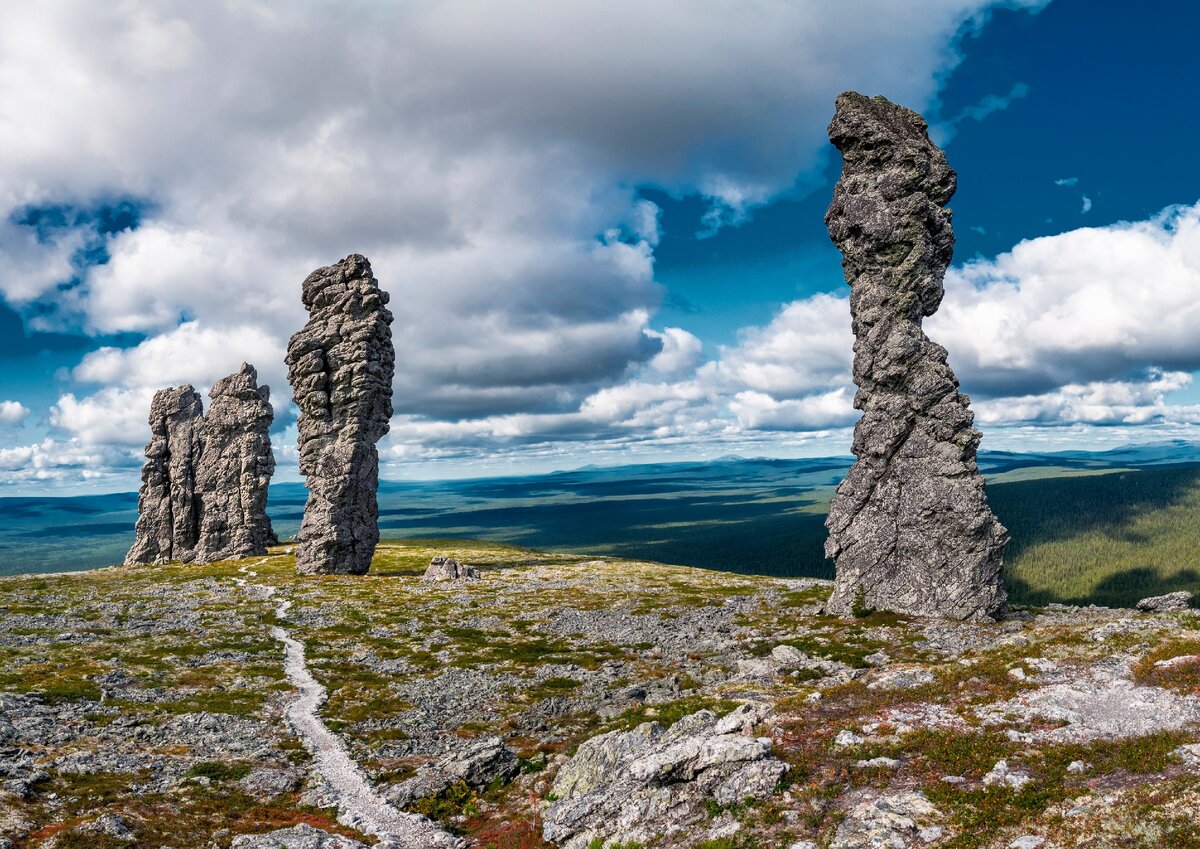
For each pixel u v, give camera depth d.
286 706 57.03
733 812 30.34
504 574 140.50
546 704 57.25
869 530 83.69
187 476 161.00
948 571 78.56
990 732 33.47
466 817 37.53
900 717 37.00
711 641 77.06
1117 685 36.69
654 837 30.34
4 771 39.22
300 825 33.75
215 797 38.38
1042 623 74.31
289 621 92.88
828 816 28.80
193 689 60.69
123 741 46.84
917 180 86.00
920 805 28.25
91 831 31.86
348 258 144.75
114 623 89.50
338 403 140.50
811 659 64.38
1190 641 41.03
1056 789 27.56
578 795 35.84
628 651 75.12
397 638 83.19
